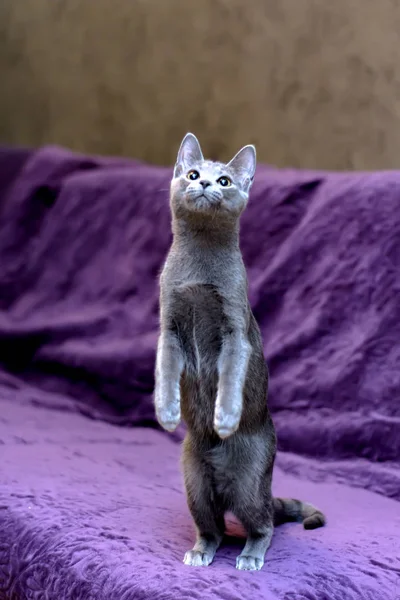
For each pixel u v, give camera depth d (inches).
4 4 137.3
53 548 59.5
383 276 77.8
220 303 58.9
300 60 102.3
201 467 59.2
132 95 122.3
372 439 75.1
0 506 63.9
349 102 98.0
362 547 60.2
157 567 56.3
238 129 109.7
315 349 79.5
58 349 92.4
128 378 88.0
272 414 79.8
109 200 98.3
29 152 115.7
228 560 58.1
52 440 79.0
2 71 138.6
